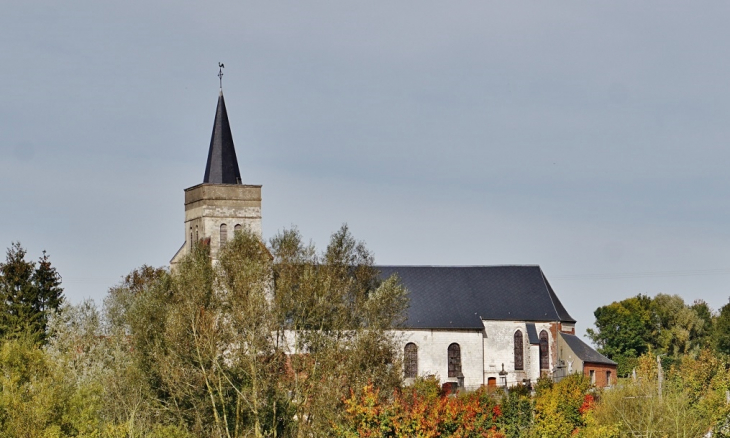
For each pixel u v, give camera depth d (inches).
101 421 3021.7
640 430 2898.6
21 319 4131.4
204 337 3120.1
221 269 3432.6
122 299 4271.7
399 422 2250.2
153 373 3228.3
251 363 3070.9
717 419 3112.7
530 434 3304.6
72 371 3245.6
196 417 3036.4
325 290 3358.8
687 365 3649.1
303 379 3154.5
